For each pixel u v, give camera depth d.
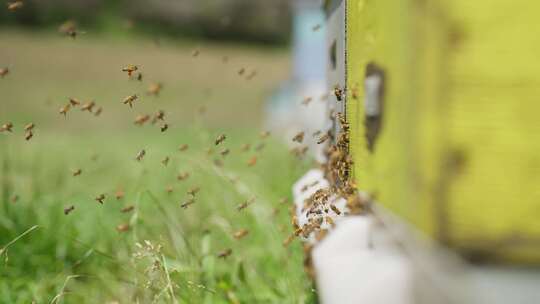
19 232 2.89
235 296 2.32
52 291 2.52
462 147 1.09
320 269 1.40
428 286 1.06
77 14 22.50
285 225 2.62
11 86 13.70
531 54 1.08
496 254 1.07
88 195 3.83
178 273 2.28
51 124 10.75
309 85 8.09
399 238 1.26
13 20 21.30
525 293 1.03
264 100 14.23
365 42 1.57
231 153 4.83
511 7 1.07
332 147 1.92
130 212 3.22
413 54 1.14
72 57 17.06
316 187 2.23
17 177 3.66
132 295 2.29
